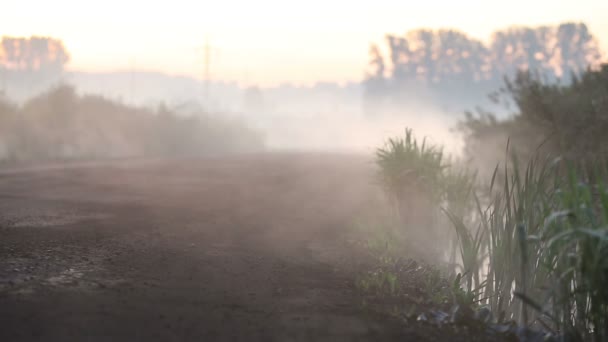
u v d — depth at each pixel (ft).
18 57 309.63
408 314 11.73
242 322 10.32
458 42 313.12
